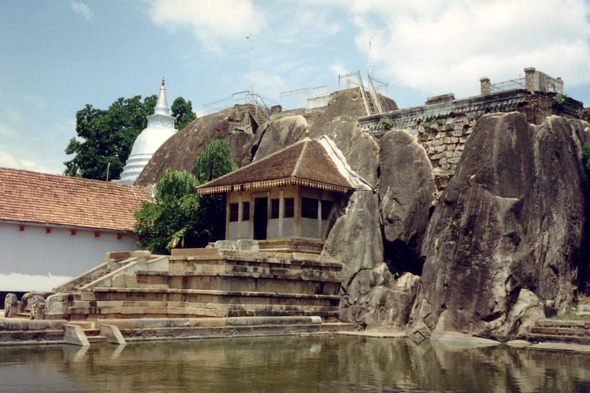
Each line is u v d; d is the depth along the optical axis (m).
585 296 24.28
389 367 15.09
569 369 15.16
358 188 28.08
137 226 31.39
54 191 30.36
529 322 22.09
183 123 56.44
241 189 28.31
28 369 13.44
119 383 11.95
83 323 19.59
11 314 22.22
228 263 22.33
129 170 48.06
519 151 24.16
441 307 23.67
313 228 27.50
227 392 11.39
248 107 38.31
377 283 26.05
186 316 22.42
